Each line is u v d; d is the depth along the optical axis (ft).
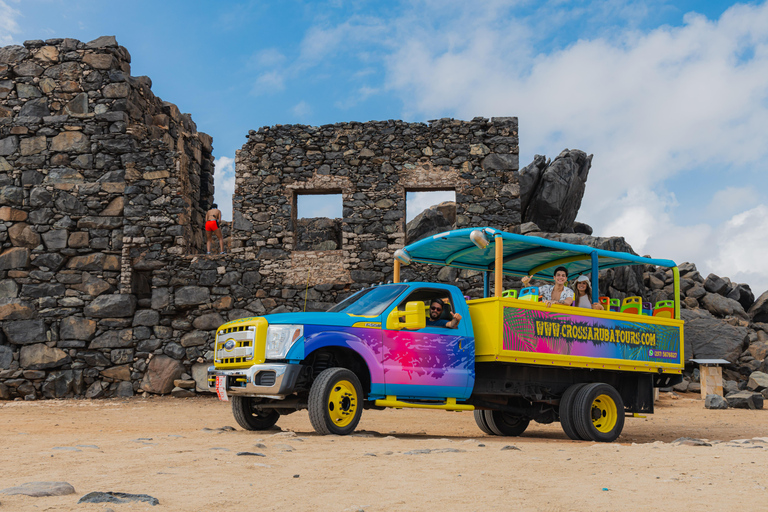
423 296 30.48
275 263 63.31
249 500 13.07
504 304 29.55
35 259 64.18
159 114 72.69
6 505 11.92
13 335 62.85
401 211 63.21
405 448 22.08
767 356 75.00
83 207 64.90
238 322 28.45
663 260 36.14
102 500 12.29
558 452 22.26
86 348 63.00
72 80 66.80
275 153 64.69
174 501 12.71
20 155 65.98
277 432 28.50
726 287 87.04
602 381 33.96
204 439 24.44
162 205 64.75
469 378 29.40
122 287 63.72
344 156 64.28
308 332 26.55
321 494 13.83
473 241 30.96
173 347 62.59
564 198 88.07
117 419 41.83
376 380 27.37
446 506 12.86
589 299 34.78
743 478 16.38
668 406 57.67
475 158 63.62
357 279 62.49
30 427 34.63
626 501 13.53
